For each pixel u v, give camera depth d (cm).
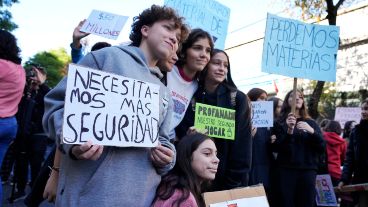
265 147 443
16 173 527
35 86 539
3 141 294
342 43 1360
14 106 302
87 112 147
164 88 190
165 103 188
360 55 1295
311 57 411
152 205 175
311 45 413
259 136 443
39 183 245
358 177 464
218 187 264
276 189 434
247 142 274
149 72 177
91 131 147
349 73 1322
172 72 265
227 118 270
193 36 260
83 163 154
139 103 167
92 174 154
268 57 392
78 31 303
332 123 614
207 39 262
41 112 548
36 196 246
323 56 414
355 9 1321
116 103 157
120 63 166
